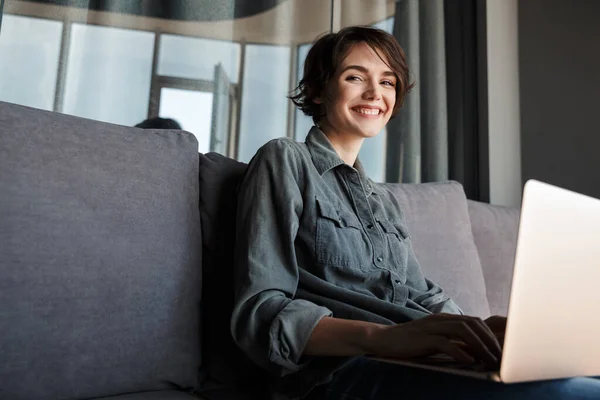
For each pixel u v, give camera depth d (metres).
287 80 1.67
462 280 1.48
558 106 2.19
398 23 1.97
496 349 0.62
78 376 0.78
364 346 0.72
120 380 0.82
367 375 0.76
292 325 0.78
